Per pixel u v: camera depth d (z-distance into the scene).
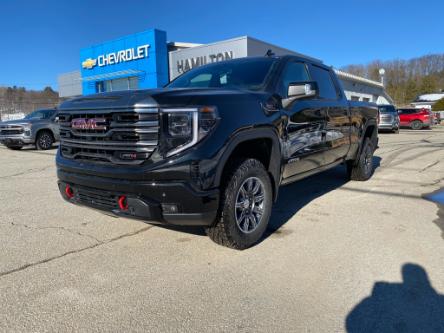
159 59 21.88
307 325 2.34
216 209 2.99
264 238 3.79
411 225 4.18
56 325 2.34
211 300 2.63
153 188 2.81
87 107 3.14
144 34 21.98
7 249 3.54
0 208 4.98
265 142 3.55
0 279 2.94
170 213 2.86
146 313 2.47
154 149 2.83
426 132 23.25
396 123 21.70
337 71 29.19
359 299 2.63
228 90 3.36
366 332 2.26
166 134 2.81
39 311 2.49
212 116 2.93
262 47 20.17
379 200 5.29
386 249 3.50
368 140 6.59
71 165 3.29
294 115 3.96
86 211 4.82
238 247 3.42
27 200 5.43
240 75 4.11
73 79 32.28
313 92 3.77
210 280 2.91
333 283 2.85
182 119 2.82
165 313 2.47
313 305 2.56
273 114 3.58
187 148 2.83
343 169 8.00
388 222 4.29
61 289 2.78
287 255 3.37
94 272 3.06
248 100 3.33
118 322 2.37
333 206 4.99
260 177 3.50
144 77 22.56
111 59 24.55
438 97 69.69
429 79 83.56
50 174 7.79
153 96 2.85
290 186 6.30
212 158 2.89
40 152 12.62
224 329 2.30
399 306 2.54
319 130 4.58
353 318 2.40
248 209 3.46
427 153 10.89
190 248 3.54
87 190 3.21
